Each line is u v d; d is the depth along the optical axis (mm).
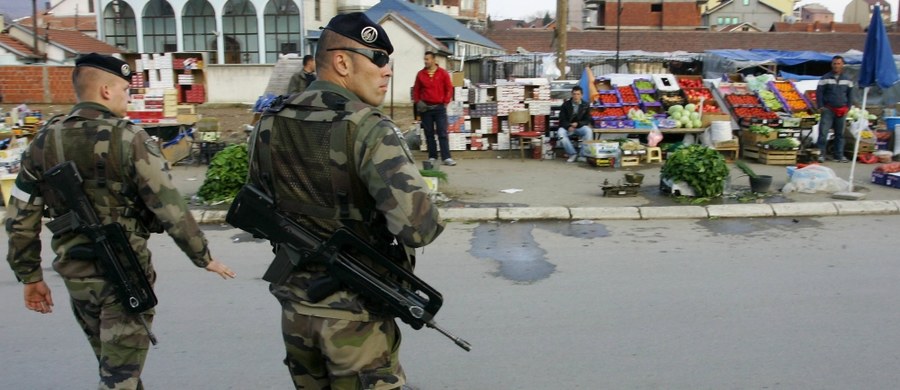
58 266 3039
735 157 12406
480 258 6672
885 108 15594
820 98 12055
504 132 12914
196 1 33062
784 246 7031
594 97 12461
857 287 5734
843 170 11258
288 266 2438
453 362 4391
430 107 11664
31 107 28109
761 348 4566
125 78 3115
